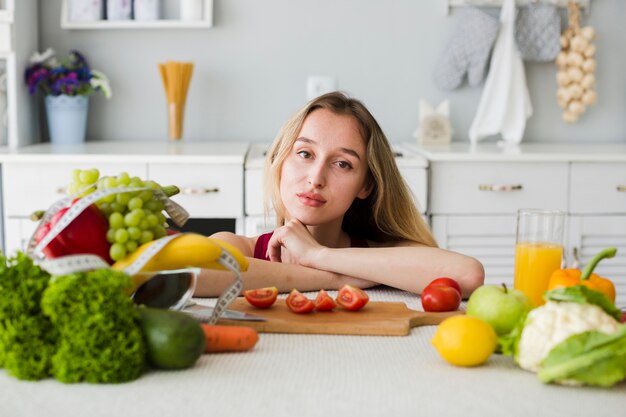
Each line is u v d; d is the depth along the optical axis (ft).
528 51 10.43
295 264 4.63
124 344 2.71
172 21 10.21
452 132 10.73
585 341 2.72
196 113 10.69
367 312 3.75
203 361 3.00
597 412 2.54
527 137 10.85
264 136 10.73
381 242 5.37
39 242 3.05
